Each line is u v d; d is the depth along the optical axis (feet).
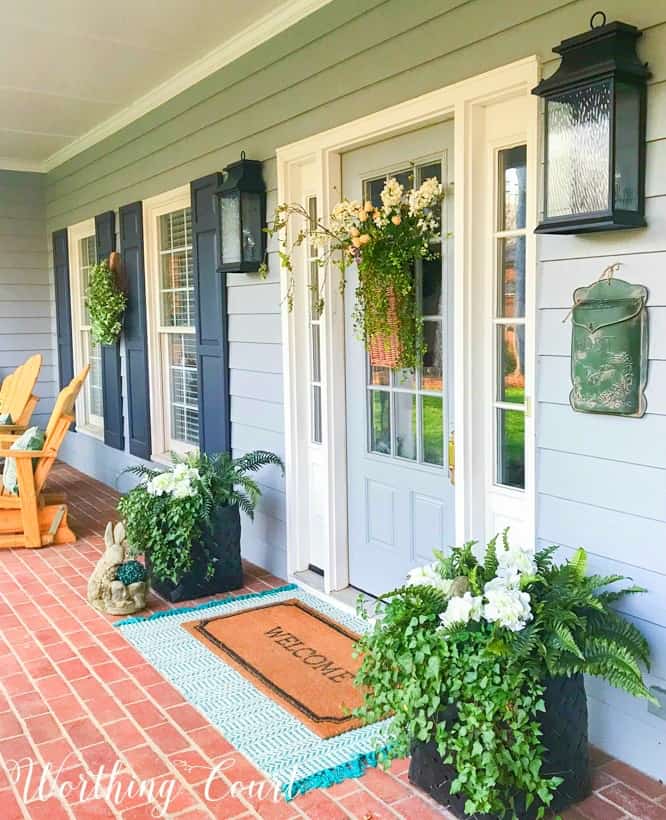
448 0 9.47
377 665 7.42
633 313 7.59
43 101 17.60
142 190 18.31
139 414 19.48
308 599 12.89
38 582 14.15
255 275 14.15
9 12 12.42
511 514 9.66
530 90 8.51
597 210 7.38
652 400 7.57
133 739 8.82
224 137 14.61
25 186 25.04
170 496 13.08
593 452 8.15
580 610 7.70
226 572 13.32
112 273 19.53
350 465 12.50
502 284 9.69
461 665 6.91
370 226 10.61
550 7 8.25
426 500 11.04
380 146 11.30
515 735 6.73
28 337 25.66
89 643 11.39
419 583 7.80
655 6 7.25
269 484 14.34
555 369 8.46
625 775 8.02
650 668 7.61
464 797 7.30
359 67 11.02
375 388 11.87
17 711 9.46
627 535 7.90
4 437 17.72
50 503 17.22
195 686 10.04
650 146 7.40
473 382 9.75
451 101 9.56
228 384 15.37
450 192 10.24
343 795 7.79
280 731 8.94
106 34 13.44
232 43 13.78
